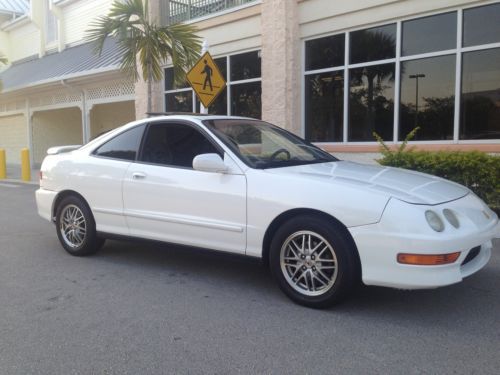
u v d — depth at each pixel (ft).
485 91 28.12
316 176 14.21
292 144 17.92
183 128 16.97
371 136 33.37
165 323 13.01
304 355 11.11
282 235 13.99
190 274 17.30
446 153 25.64
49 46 76.33
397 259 12.34
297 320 13.09
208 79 29.43
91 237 18.99
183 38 34.35
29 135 70.18
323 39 35.63
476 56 28.27
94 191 18.49
